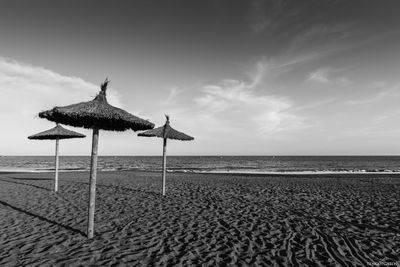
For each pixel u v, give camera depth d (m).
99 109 4.46
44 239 5.07
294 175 22.72
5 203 8.53
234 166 45.19
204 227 6.03
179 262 4.11
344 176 21.52
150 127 5.20
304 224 6.37
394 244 5.05
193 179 17.33
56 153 10.97
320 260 4.28
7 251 4.46
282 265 4.07
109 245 4.80
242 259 4.28
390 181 16.77
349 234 5.63
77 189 11.75
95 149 5.03
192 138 10.51
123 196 10.03
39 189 11.77
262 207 8.27
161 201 9.08
